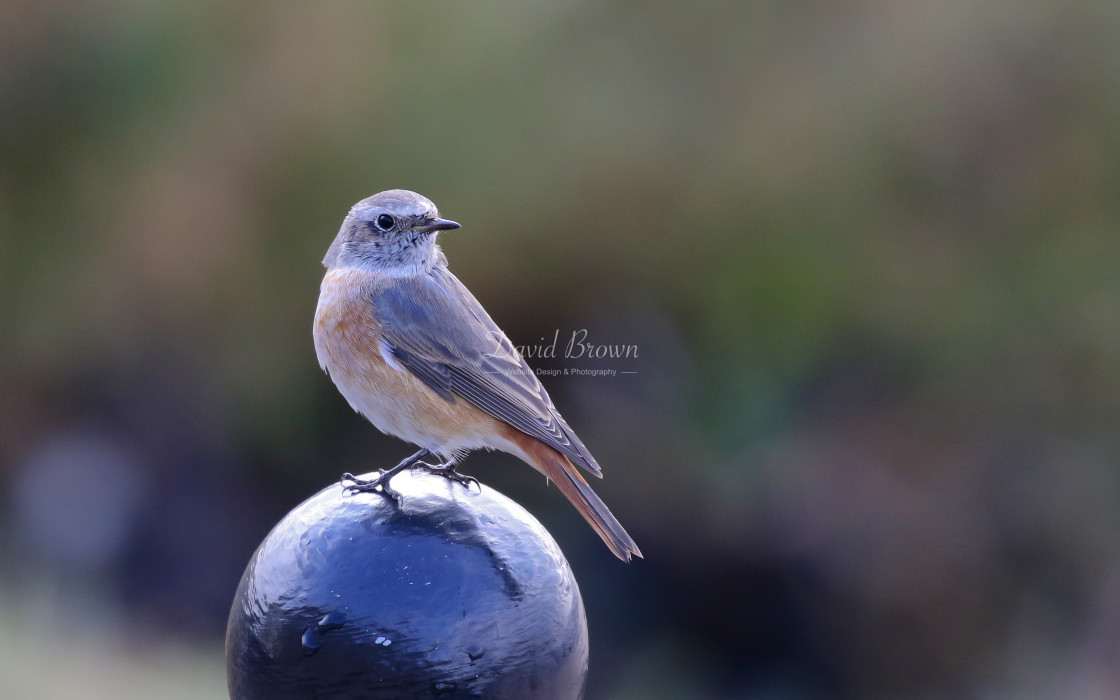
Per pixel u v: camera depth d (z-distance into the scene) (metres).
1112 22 13.71
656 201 14.20
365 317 7.01
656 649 13.34
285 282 14.41
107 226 14.74
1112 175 13.91
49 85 14.52
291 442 14.84
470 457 14.40
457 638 3.73
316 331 7.24
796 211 14.05
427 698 3.72
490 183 14.05
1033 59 13.89
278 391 14.66
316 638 3.73
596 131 14.15
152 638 12.98
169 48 14.42
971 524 13.71
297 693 3.78
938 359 14.05
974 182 14.08
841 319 14.11
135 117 14.58
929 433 13.99
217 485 14.86
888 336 14.13
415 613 3.72
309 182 14.24
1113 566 13.55
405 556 3.80
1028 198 14.05
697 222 14.19
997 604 13.56
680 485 13.74
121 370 15.09
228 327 14.71
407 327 6.98
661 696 12.90
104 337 14.99
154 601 13.88
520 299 14.55
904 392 14.13
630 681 13.10
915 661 13.34
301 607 3.77
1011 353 14.03
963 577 13.55
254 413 14.78
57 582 13.63
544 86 14.26
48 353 15.09
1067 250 13.98
